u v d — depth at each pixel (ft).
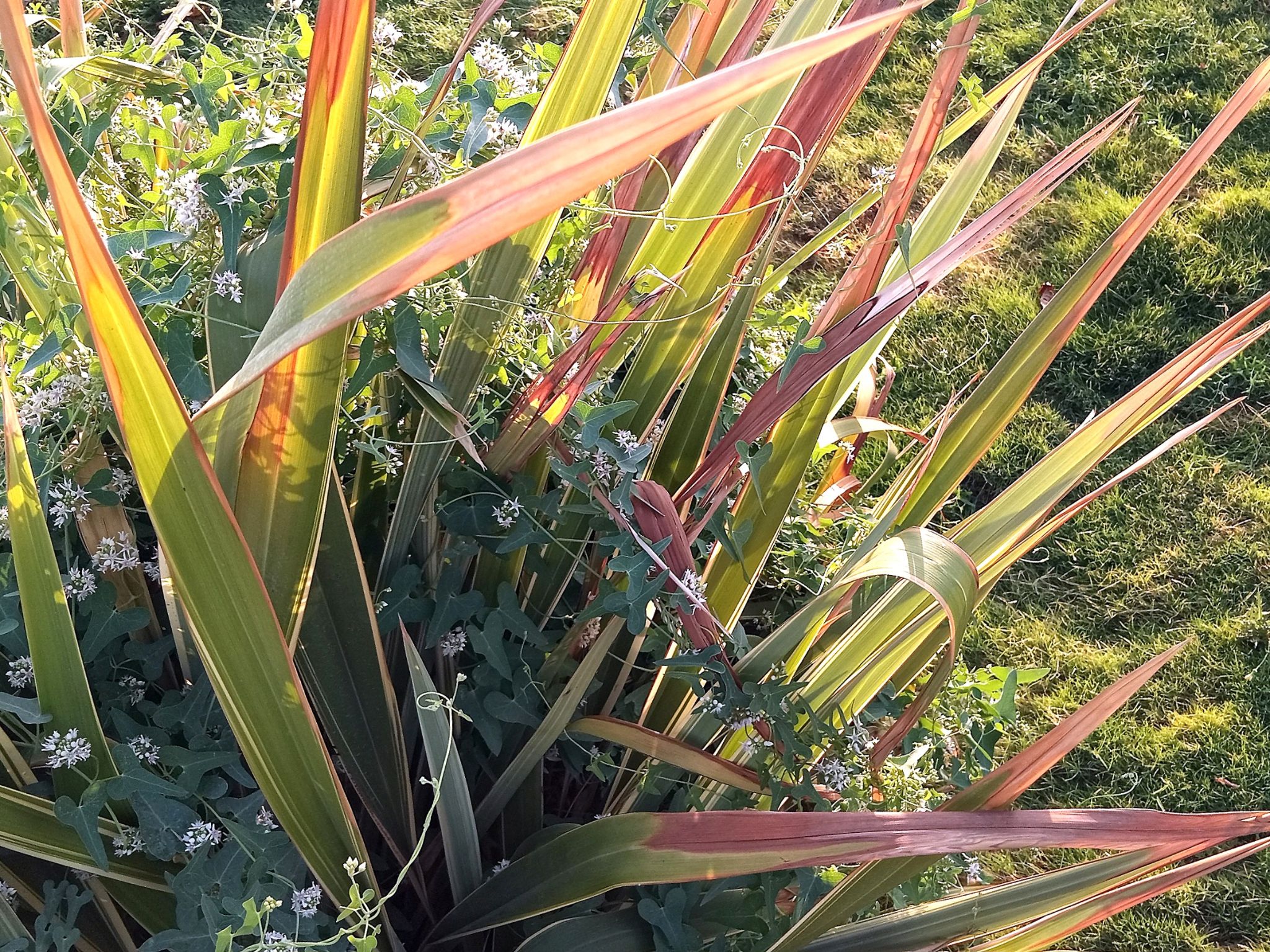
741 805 3.46
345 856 2.73
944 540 2.54
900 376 8.00
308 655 2.97
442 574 3.33
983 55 10.07
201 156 2.65
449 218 1.27
